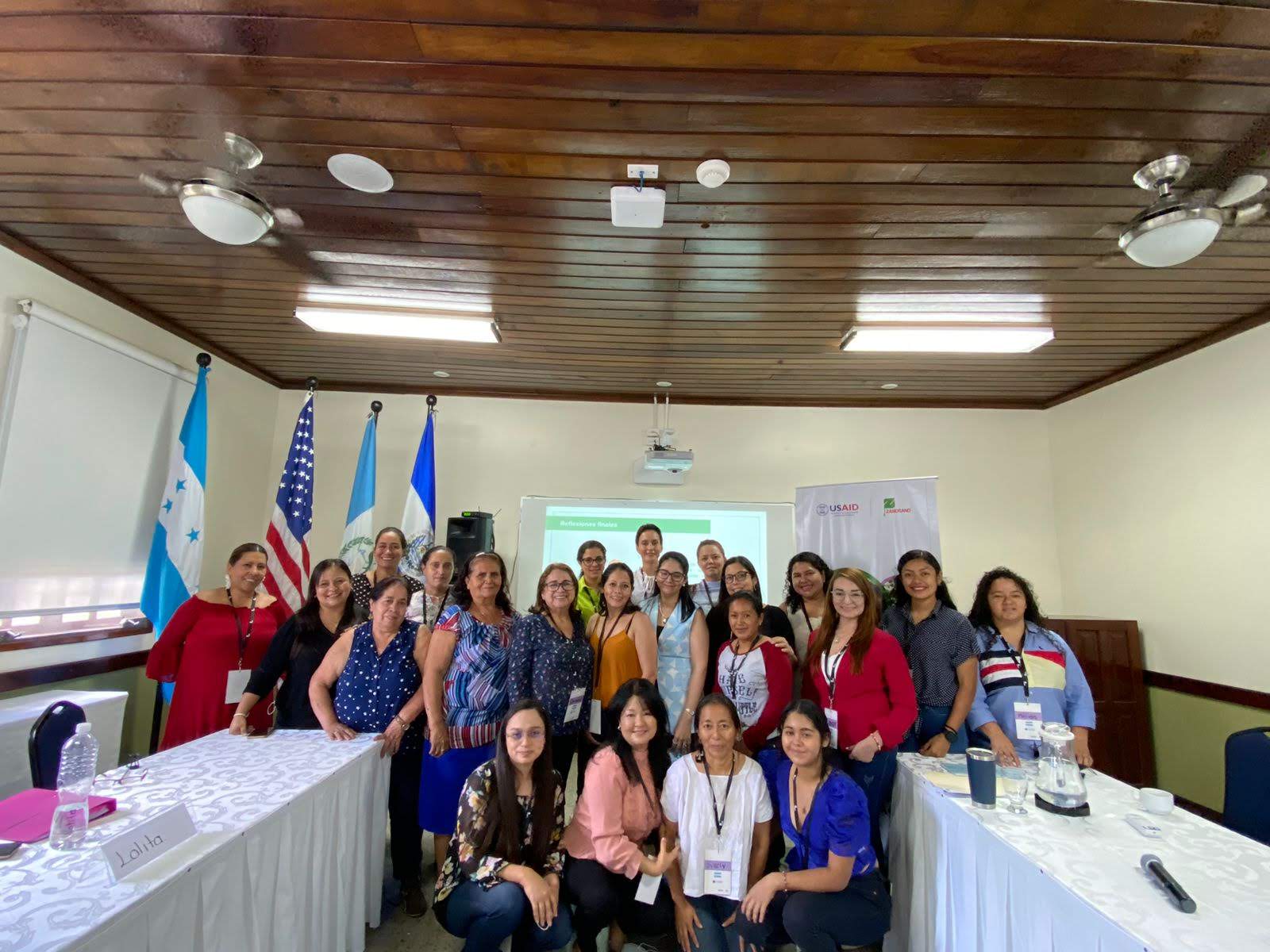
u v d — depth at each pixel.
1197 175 2.03
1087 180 2.05
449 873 1.92
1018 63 1.56
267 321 3.50
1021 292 2.92
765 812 2.02
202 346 3.82
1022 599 2.46
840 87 1.65
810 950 1.83
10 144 1.99
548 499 4.67
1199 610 3.54
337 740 2.22
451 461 4.71
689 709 2.60
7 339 2.64
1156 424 3.85
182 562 3.38
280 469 4.62
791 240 2.47
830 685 2.34
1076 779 1.78
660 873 1.90
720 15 1.43
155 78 1.68
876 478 4.75
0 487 2.59
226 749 2.11
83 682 3.00
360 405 4.71
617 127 1.83
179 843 1.39
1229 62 1.56
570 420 4.78
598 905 1.91
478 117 1.80
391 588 2.41
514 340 3.70
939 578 2.58
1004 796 1.88
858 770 2.23
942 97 1.69
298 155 2.01
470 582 2.46
